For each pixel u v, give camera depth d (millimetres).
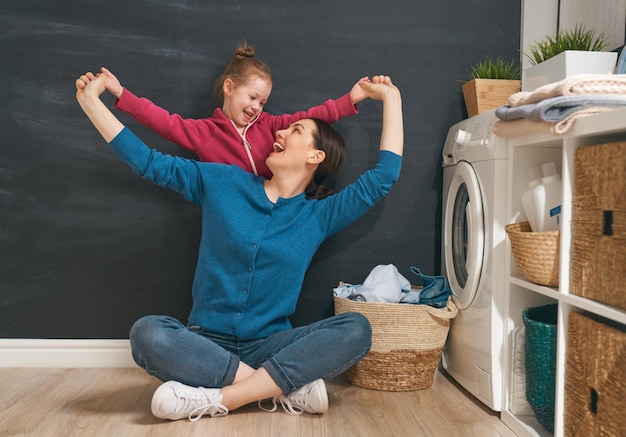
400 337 1944
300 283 1953
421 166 2273
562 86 1437
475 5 2266
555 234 1489
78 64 2174
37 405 1794
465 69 2271
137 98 1992
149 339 1689
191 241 2232
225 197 1926
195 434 1588
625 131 1299
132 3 2178
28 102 2168
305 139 1946
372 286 2033
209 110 2209
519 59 2277
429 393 1973
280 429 1635
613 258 1287
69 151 2189
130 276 2223
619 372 1240
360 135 2260
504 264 1743
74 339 2215
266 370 1702
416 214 2268
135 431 1601
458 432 1646
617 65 1802
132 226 2219
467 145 1923
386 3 2244
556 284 1511
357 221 2270
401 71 2254
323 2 2227
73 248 2205
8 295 2195
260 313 1898
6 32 2150
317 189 2076
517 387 1729
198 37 2197
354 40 2238
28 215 2188
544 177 1632
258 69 2021
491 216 1755
